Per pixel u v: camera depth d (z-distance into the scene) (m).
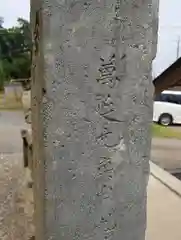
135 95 1.82
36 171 2.05
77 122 1.77
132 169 1.88
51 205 1.80
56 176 1.79
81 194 1.83
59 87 1.73
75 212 1.83
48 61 1.70
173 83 5.70
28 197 4.82
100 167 1.83
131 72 1.79
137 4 1.75
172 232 3.64
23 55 20.98
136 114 1.84
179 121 14.85
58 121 1.75
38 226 2.04
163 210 4.31
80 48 1.72
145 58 1.80
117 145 1.84
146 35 1.78
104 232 1.88
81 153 1.80
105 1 1.71
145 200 1.93
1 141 9.70
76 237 1.85
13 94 18.03
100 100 1.78
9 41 20.92
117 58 1.77
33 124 2.11
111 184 1.86
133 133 1.85
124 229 1.91
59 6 1.67
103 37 1.73
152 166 6.90
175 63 5.41
